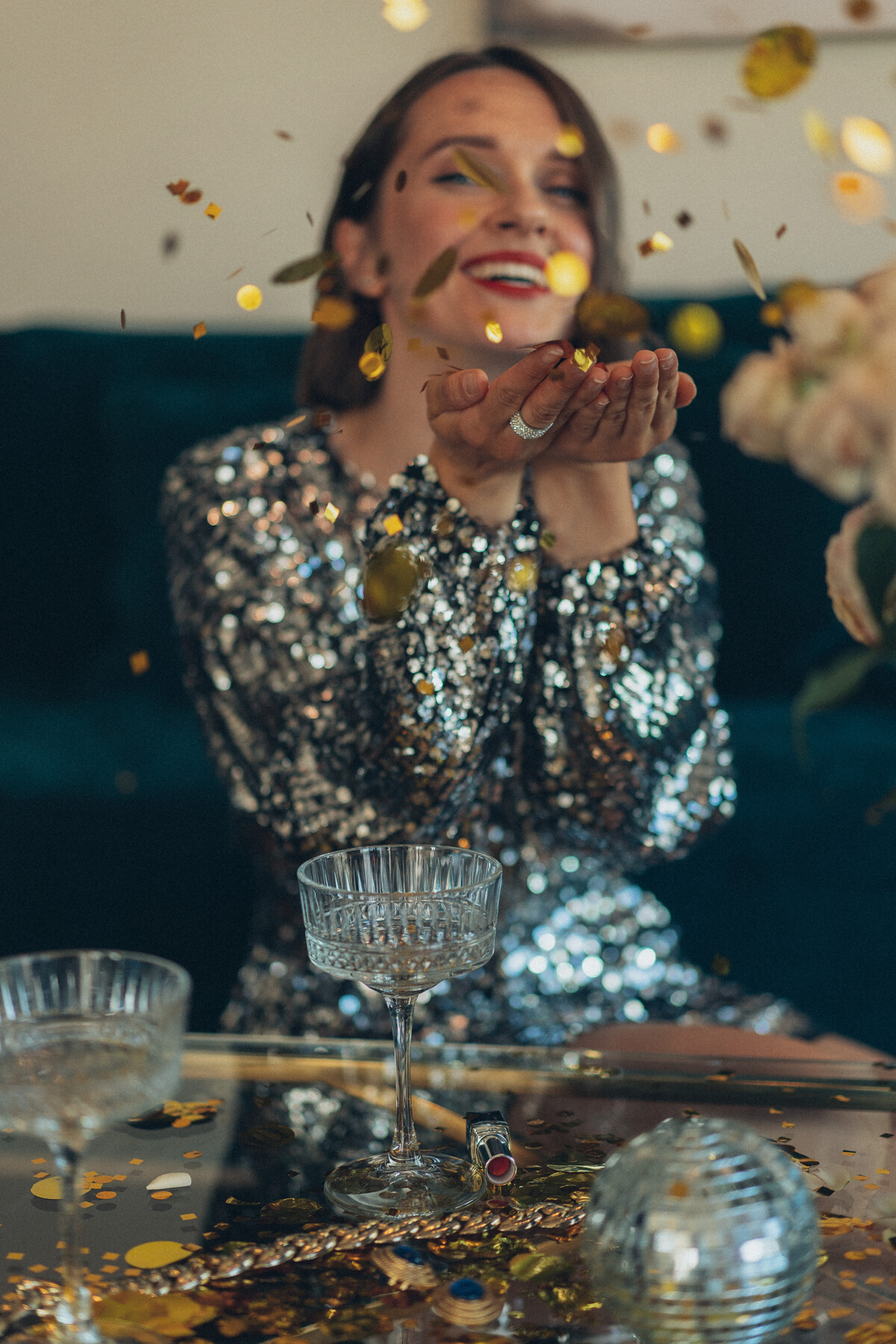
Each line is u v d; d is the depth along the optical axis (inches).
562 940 53.6
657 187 111.4
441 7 111.1
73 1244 33.6
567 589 49.8
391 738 48.2
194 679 55.2
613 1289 31.4
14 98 114.5
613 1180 31.9
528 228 55.4
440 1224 35.8
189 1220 36.4
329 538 55.9
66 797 85.5
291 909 53.1
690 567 53.0
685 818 52.8
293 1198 37.1
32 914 85.7
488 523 47.4
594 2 108.6
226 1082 42.0
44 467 100.9
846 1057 46.6
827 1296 33.9
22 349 104.3
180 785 85.7
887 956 83.0
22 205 116.4
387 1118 40.4
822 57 107.3
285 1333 33.3
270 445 57.2
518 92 56.3
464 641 43.9
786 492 92.8
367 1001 51.6
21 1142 39.4
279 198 114.9
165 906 85.1
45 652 99.6
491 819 53.0
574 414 44.3
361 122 113.1
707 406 93.6
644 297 103.0
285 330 107.3
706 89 109.5
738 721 88.0
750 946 83.4
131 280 117.3
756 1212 31.1
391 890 38.6
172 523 57.9
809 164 109.1
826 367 37.4
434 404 44.5
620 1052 43.3
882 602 31.2
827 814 82.7
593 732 50.1
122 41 113.2
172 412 98.3
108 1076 31.6
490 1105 40.9
